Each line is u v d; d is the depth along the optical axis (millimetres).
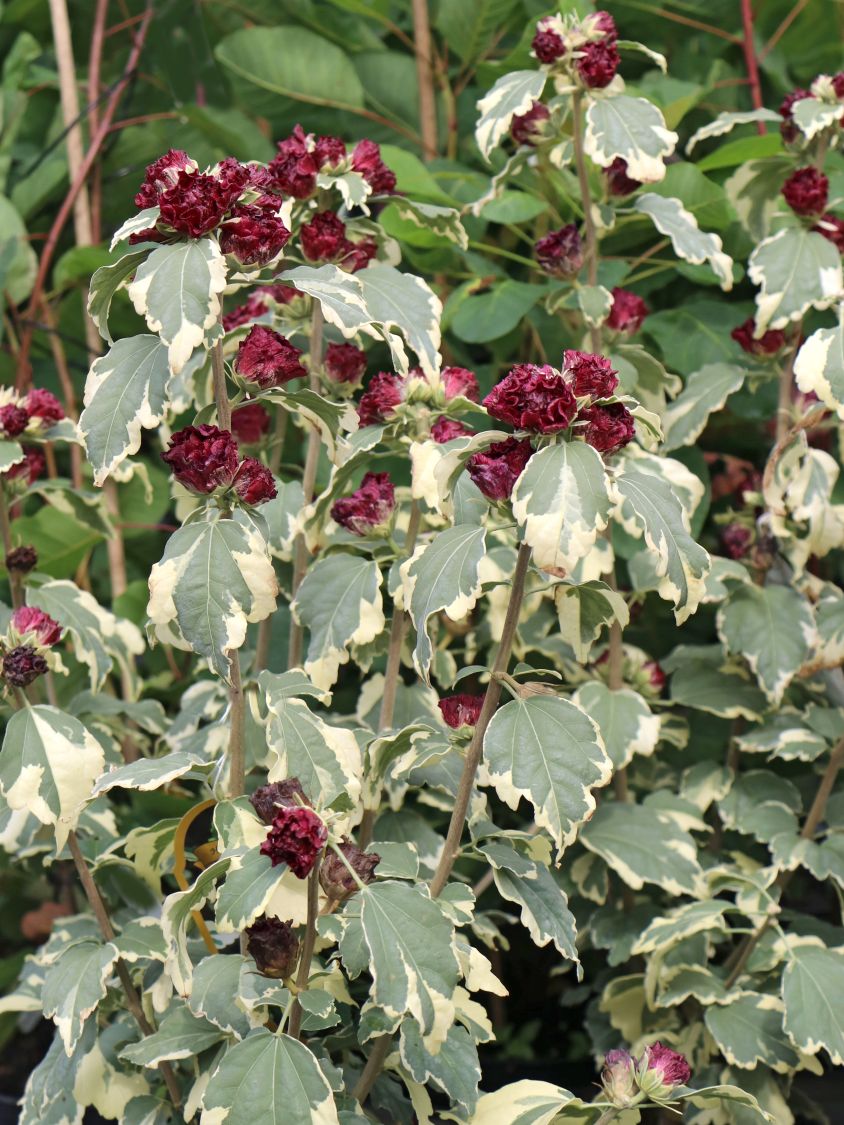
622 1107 934
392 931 841
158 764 918
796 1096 1132
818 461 1105
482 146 1052
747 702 1162
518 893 936
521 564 880
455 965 840
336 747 908
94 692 1090
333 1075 915
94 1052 1004
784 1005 1014
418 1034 922
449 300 1226
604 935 1124
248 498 895
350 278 907
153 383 878
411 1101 992
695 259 1076
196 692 1143
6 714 1204
